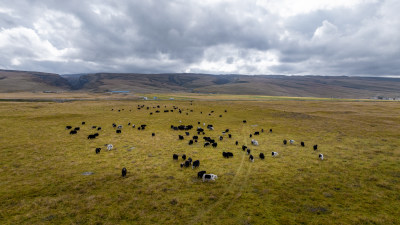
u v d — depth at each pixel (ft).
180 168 75.92
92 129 143.95
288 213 47.24
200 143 114.32
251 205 50.67
